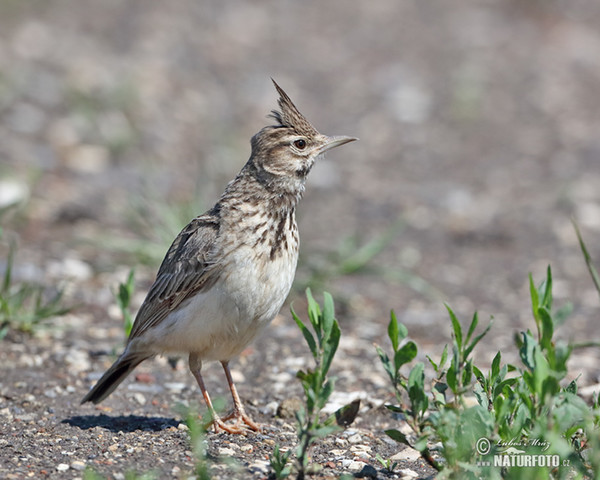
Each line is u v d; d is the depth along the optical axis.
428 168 20.53
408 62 26.58
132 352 8.57
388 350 11.52
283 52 26.86
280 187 8.48
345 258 14.19
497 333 12.51
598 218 17.75
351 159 20.84
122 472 7.06
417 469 7.43
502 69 26.20
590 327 12.80
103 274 13.59
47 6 27.81
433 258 15.94
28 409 8.89
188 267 8.10
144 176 17.83
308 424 6.71
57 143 18.94
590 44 28.09
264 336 11.72
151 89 22.56
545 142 21.92
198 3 29.92
